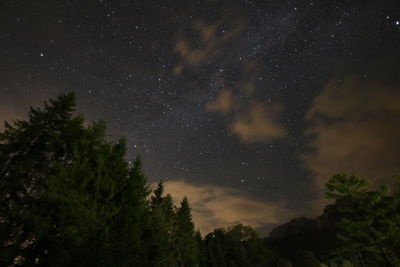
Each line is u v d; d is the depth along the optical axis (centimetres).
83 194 1638
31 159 1683
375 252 1596
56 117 1839
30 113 1761
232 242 6481
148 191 2448
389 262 1514
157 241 2470
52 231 1502
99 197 1783
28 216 1409
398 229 1511
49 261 1376
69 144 1873
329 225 10412
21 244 1457
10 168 1606
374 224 1616
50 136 1762
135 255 1831
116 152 2212
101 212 1736
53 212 1567
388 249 1558
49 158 1800
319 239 9756
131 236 1978
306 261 6244
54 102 1850
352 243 1639
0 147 1570
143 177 2448
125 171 2219
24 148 1705
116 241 1731
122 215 2022
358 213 1625
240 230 7050
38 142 1772
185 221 4128
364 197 1627
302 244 9869
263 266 6272
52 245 1486
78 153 1744
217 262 5444
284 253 9738
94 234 1531
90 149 1905
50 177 1497
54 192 1459
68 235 1412
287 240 10694
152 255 2391
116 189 2039
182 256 3791
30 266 1445
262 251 6669
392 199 1555
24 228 1469
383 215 1570
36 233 1402
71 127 1878
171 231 3659
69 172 1641
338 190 1667
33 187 1666
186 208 4281
